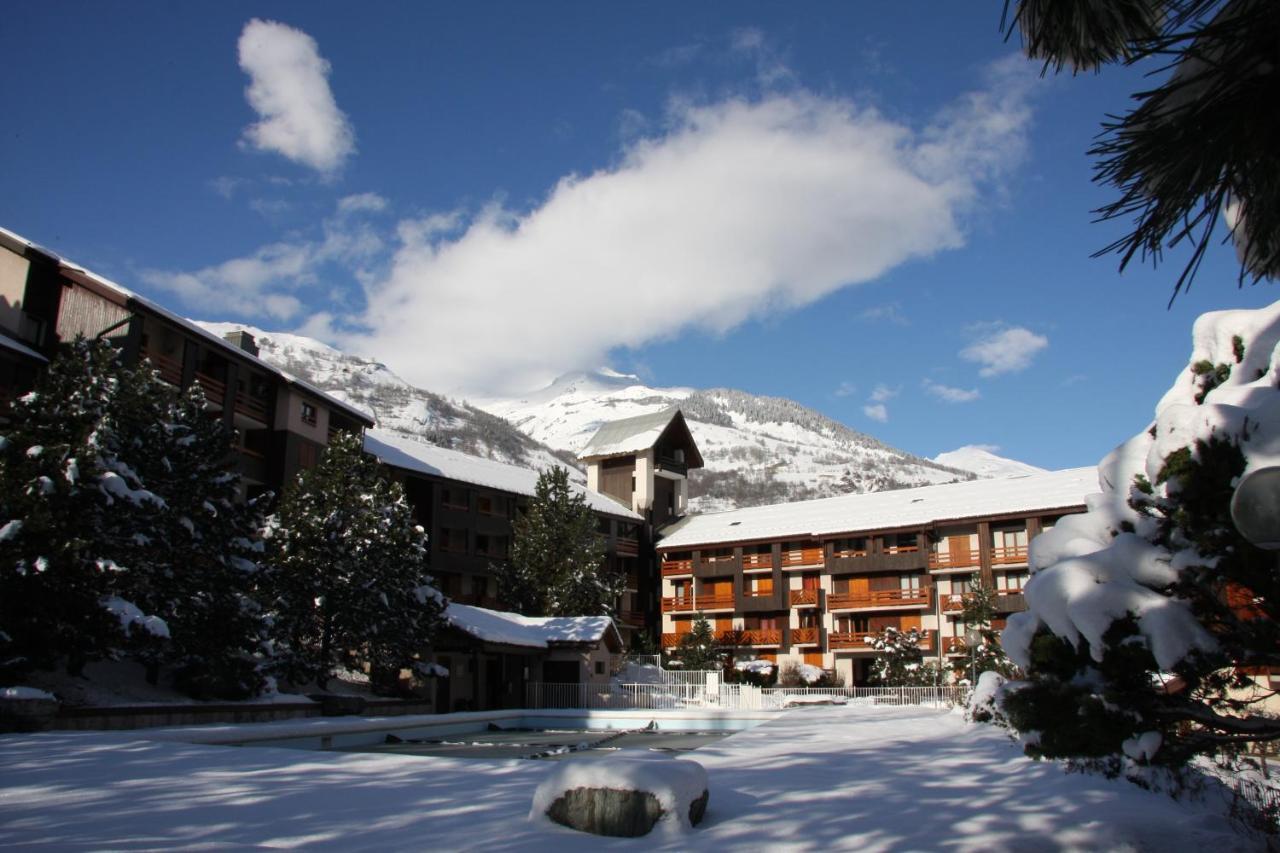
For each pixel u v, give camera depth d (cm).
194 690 2458
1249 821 818
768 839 775
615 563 6109
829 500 6209
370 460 3216
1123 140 349
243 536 2550
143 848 737
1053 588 544
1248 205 375
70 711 1911
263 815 888
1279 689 571
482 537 5272
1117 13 399
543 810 843
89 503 2041
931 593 5178
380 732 2362
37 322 3016
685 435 6756
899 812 880
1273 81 329
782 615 5734
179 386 3219
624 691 4241
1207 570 507
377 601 2967
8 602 1944
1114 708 527
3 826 830
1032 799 933
